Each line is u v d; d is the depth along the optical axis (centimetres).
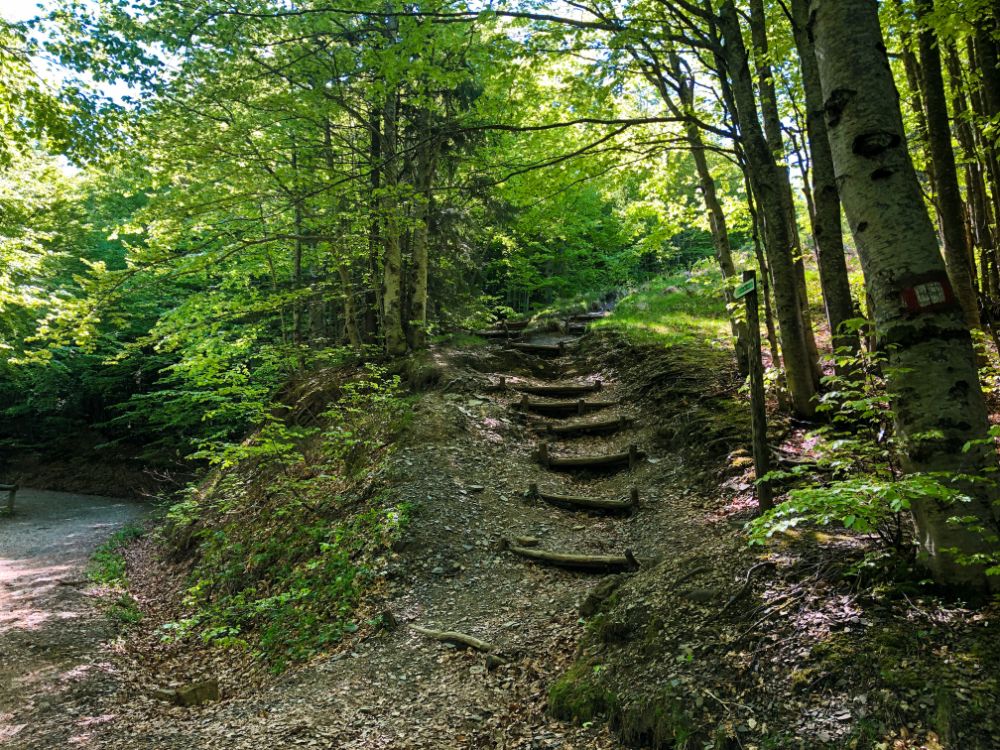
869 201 366
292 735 444
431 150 1324
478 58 841
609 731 384
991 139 667
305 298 1581
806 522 514
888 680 320
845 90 370
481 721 431
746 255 1759
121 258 2166
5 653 649
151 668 648
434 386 1223
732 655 383
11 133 873
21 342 1617
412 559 714
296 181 1123
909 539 429
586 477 933
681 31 842
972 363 355
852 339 699
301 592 687
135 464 2217
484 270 2394
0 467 2419
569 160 943
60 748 467
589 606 538
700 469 817
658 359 1245
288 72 1069
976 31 639
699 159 1003
